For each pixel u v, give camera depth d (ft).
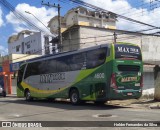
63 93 75.00
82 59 68.59
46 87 82.33
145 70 109.60
